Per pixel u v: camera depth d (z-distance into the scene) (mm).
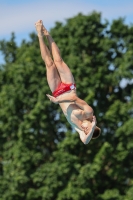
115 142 94000
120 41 97688
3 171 98188
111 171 91750
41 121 93500
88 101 91562
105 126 94938
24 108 96312
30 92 94750
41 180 91312
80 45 95375
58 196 89938
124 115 92688
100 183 92500
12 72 96500
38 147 95750
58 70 43625
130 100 93625
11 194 92062
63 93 43406
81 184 89500
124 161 93375
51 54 46844
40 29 43656
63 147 91312
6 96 95125
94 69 95812
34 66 94875
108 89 96688
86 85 92812
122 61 95188
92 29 95625
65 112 43281
